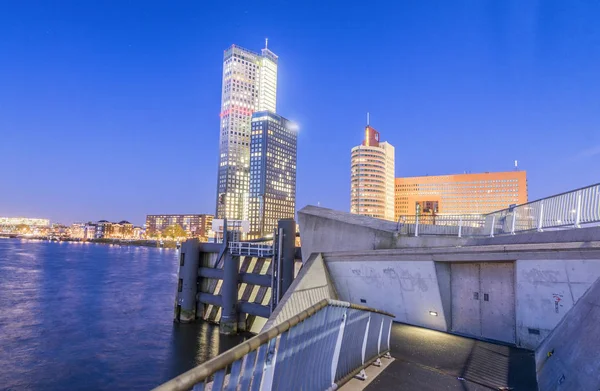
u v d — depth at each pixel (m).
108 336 33.16
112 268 102.25
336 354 5.95
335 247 20.41
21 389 22.39
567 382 5.90
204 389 2.80
